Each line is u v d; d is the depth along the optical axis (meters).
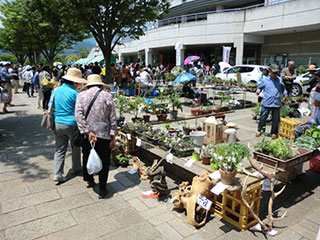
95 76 3.63
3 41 25.22
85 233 2.80
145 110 5.97
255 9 21.14
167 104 6.46
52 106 3.94
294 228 2.91
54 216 3.11
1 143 5.82
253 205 2.99
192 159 3.50
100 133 3.39
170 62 34.19
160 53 34.38
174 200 3.27
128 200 3.50
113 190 3.78
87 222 3.00
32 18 14.48
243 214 2.83
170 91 12.09
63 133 3.81
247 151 2.93
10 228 2.88
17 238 2.71
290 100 8.91
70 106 3.78
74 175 4.29
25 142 5.91
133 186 3.91
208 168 3.36
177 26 25.64
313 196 3.62
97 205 3.37
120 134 5.18
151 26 29.33
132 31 13.58
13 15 15.02
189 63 19.70
